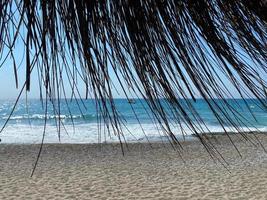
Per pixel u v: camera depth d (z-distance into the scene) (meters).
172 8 0.78
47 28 0.68
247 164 15.93
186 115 0.77
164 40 0.77
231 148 19.53
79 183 12.52
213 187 11.68
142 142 22.89
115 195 10.86
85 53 0.73
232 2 0.80
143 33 0.77
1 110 78.19
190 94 0.76
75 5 0.73
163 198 10.43
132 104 0.79
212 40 0.78
